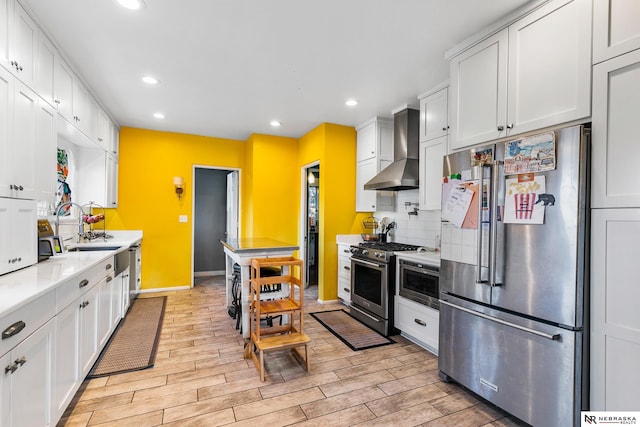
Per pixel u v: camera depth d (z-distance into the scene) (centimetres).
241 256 300
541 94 180
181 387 219
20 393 132
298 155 521
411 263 299
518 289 178
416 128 368
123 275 348
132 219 464
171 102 359
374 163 407
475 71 222
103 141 373
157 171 479
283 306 259
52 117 230
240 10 197
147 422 182
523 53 190
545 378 166
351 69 277
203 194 609
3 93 171
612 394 148
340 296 428
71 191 369
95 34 223
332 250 434
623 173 145
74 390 193
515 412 180
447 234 227
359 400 207
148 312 380
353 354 276
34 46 203
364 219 454
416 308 293
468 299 211
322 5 192
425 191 319
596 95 155
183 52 249
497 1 186
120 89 321
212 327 334
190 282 502
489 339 196
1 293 141
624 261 144
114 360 257
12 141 180
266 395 211
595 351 153
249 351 265
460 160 216
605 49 152
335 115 401
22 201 194
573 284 155
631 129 142
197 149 505
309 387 222
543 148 167
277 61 263
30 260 206
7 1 172
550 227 164
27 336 137
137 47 242
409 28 216
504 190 186
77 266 209
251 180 499
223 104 364
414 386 225
